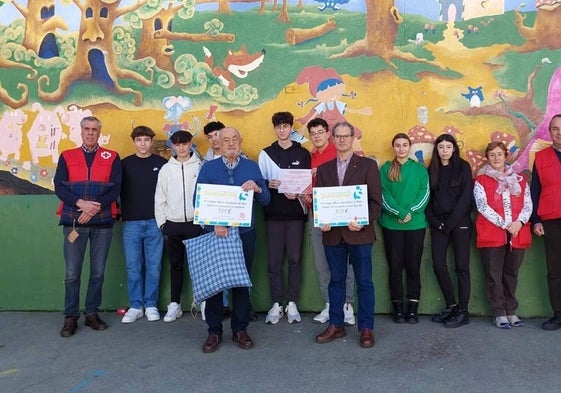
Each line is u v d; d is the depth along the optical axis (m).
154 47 6.27
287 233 5.82
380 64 6.04
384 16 6.02
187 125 6.26
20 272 6.45
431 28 5.98
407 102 6.01
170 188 5.71
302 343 5.11
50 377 4.47
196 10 6.23
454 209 5.52
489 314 5.88
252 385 4.23
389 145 6.02
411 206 5.55
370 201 4.96
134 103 6.30
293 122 5.93
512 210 5.45
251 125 6.19
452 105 5.97
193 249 4.81
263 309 6.14
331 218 4.89
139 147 5.87
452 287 5.67
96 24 6.34
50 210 6.39
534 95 5.89
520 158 5.91
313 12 6.11
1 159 6.44
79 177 5.52
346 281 5.62
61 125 6.37
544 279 5.85
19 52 6.41
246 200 4.79
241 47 6.19
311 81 6.12
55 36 6.38
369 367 4.53
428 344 5.03
